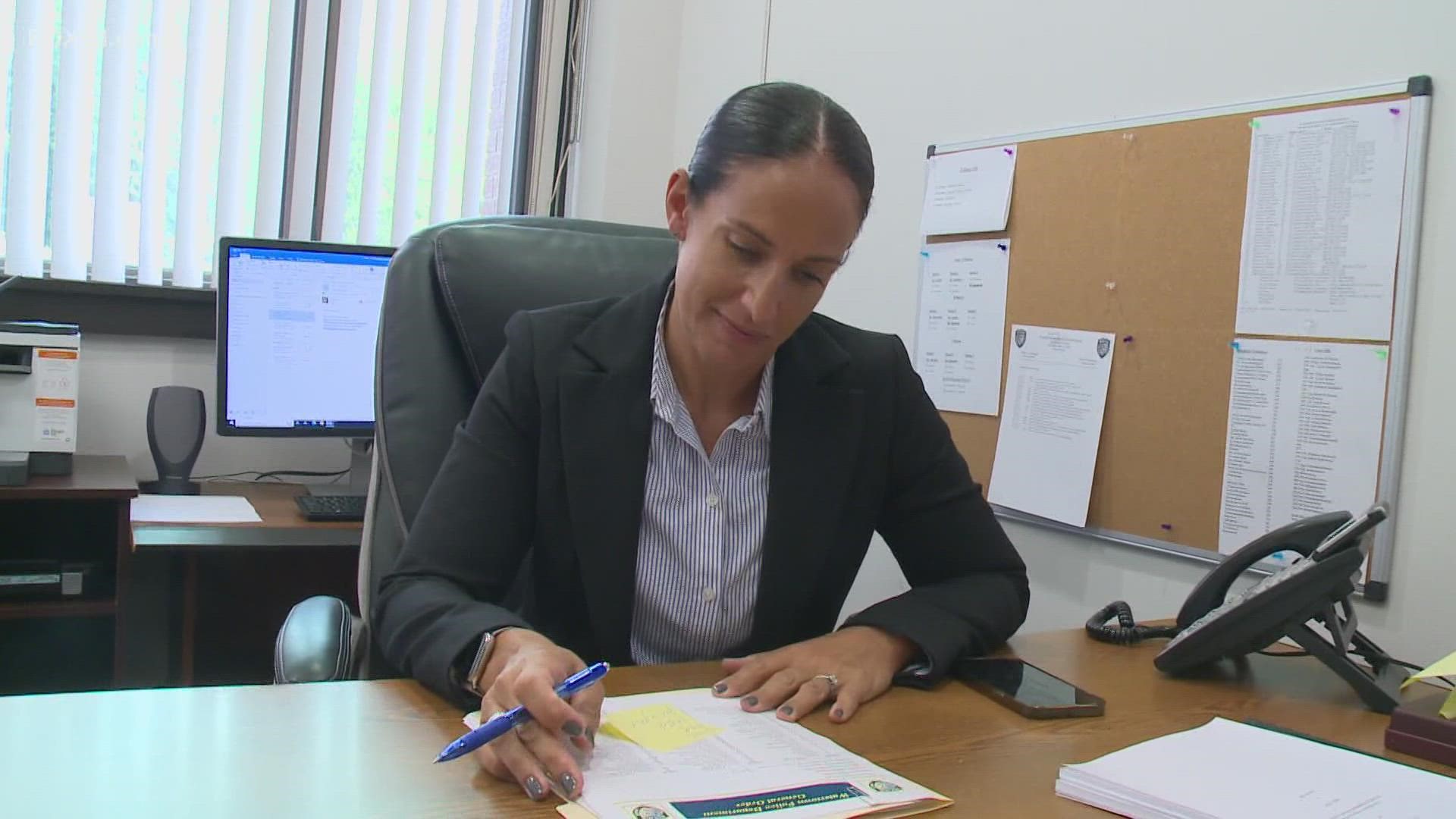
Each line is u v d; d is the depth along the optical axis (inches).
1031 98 69.2
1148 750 30.0
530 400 41.9
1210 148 58.4
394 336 46.9
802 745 29.5
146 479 87.8
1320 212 53.7
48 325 69.7
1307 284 54.2
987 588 43.6
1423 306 50.3
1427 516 49.8
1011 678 37.5
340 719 29.4
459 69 101.6
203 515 70.6
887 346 48.5
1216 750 30.4
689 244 38.3
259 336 79.8
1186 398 59.3
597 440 41.2
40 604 67.7
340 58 95.0
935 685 36.9
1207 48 59.2
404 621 34.8
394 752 27.1
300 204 93.5
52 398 69.6
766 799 25.2
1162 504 60.3
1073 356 65.4
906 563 48.2
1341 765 29.4
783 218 34.9
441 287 47.4
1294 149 54.8
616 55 103.6
